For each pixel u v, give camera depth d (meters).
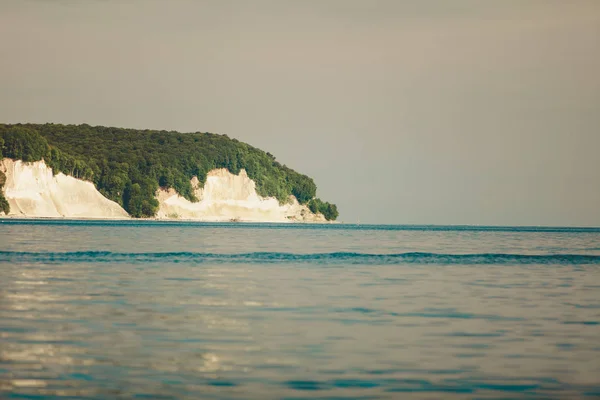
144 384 51.62
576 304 92.62
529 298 98.56
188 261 154.12
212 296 95.00
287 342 65.31
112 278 115.69
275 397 49.28
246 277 121.44
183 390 50.44
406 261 167.62
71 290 98.69
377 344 65.00
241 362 57.88
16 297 90.38
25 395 48.78
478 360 59.59
